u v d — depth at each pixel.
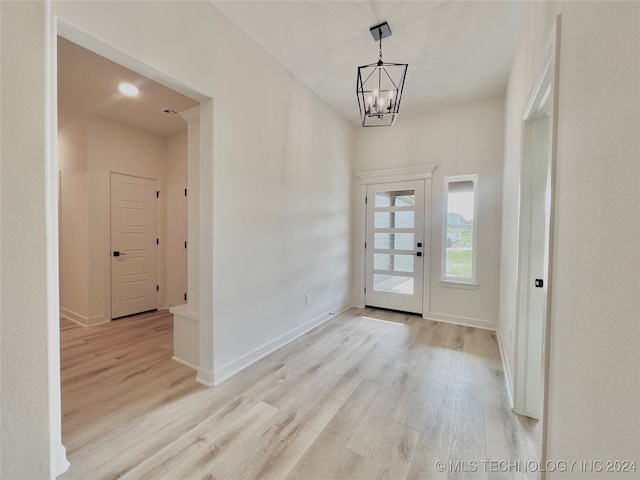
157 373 2.34
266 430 1.68
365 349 2.84
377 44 2.55
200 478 1.35
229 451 1.52
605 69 0.71
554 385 1.03
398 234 4.16
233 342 2.36
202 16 2.04
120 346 2.90
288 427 1.71
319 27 2.35
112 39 1.54
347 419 1.78
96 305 3.63
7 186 0.47
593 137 0.77
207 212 2.19
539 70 1.38
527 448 1.55
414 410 1.87
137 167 4.10
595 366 0.73
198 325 2.43
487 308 3.51
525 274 1.83
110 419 1.77
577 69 0.89
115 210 3.85
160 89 2.89
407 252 4.09
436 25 2.31
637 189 0.57
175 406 1.90
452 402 1.96
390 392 2.08
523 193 1.83
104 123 3.71
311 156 3.39
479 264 3.56
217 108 2.17
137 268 4.12
